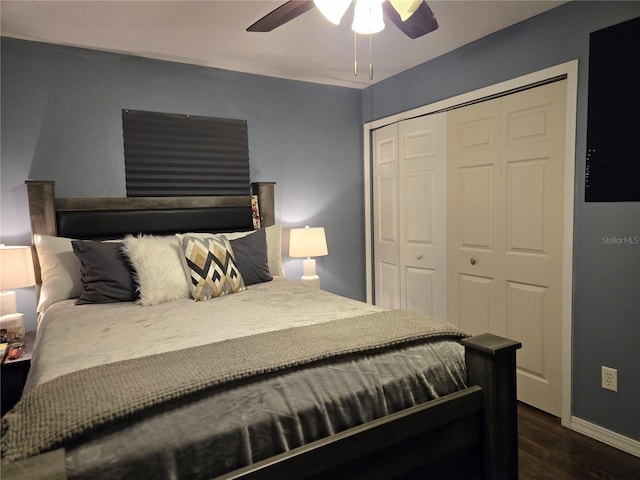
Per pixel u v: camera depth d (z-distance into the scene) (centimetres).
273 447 115
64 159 268
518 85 257
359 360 137
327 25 245
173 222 297
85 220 268
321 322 173
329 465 117
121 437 98
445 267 323
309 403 122
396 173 361
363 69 331
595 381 228
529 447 222
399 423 130
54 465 85
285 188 355
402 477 135
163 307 213
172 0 211
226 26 243
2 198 252
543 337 257
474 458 150
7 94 251
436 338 156
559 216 244
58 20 231
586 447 221
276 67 321
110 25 239
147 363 125
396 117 353
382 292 389
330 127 376
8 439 95
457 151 306
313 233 339
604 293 221
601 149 218
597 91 218
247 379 117
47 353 150
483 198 290
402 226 360
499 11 238
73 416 97
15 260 227
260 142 341
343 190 387
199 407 108
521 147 263
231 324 177
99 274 229
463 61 291
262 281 283
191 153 310
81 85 272
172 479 100
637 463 206
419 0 148
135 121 289
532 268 261
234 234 297
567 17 229
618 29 209
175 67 303
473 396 146
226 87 323
